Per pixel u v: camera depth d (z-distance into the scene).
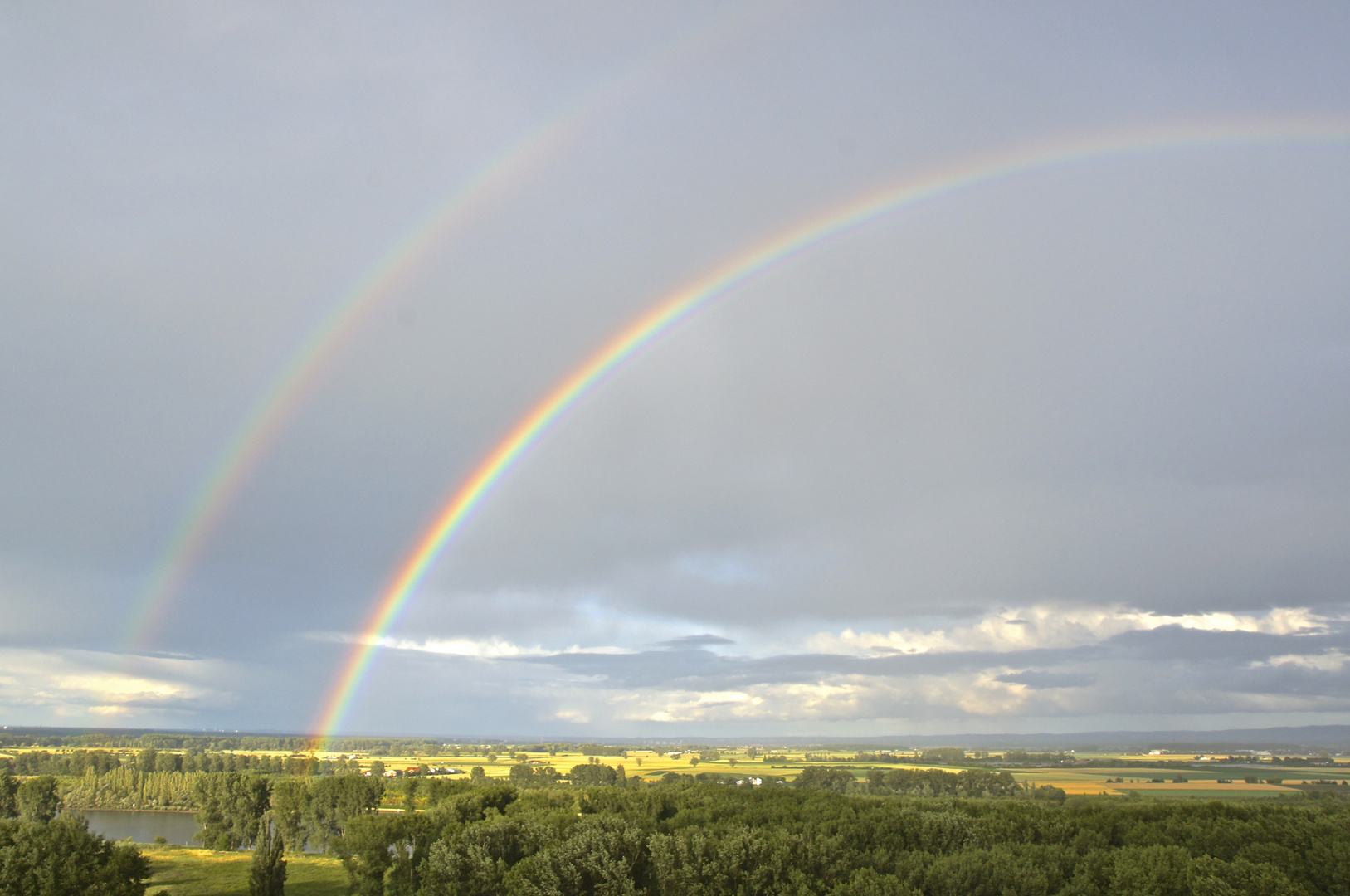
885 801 99.12
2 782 126.62
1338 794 151.50
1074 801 129.62
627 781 166.75
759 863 59.41
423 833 72.88
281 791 115.94
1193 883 57.06
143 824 157.75
